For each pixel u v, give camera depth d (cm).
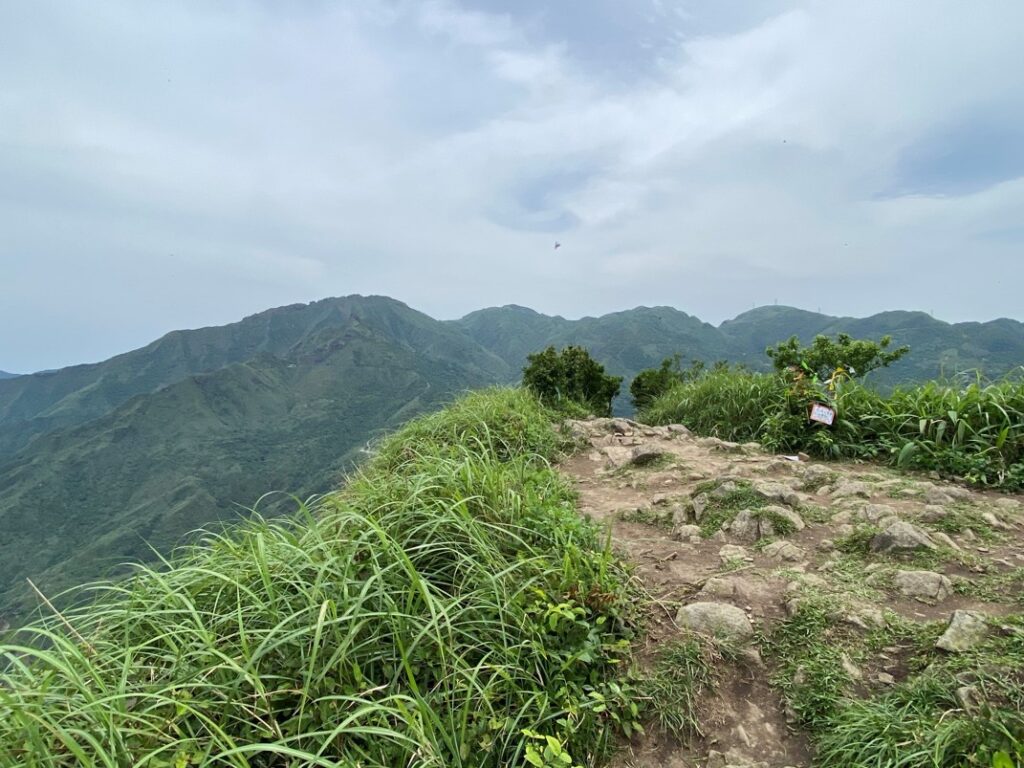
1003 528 306
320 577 213
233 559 254
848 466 474
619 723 204
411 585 229
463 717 182
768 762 187
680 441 604
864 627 230
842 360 704
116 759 152
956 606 238
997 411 438
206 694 186
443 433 587
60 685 179
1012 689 180
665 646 237
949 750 163
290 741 168
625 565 295
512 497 321
